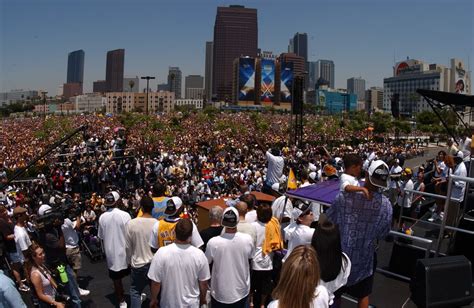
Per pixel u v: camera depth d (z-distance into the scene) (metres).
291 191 5.52
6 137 56.03
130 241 5.48
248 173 21.66
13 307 3.62
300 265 2.57
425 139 60.56
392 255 5.91
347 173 4.26
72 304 5.76
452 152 10.14
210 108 119.88
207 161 28.50
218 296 4.58
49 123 64.12
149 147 34.75
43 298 5.03
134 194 15.85
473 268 5.22
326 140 52.03
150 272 4.33
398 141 50.88
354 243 4.06
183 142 42.81
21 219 6.80
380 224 4.04
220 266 4.55
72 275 5.84
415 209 8.93
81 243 8.95
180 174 21.84
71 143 34.16
